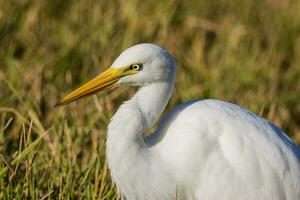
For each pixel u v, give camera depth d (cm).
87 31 1496
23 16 1509
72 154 1064
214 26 1650
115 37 1506
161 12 1619
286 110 1388
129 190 935
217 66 1510
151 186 934
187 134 923
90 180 1012
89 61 1427
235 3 1750
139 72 933
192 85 1425
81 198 990
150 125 941
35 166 1014
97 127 1197
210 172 920
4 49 1426
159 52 931
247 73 1467
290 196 922
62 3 1598
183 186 937
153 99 938
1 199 957
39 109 1219
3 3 1523
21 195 963
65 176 1010
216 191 922
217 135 916
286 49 1634
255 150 909
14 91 1205
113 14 1578
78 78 1383
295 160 924
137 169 923
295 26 1686
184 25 1623
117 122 919
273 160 911
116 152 916
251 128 917
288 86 1515
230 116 922
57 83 1349
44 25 1527
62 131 1083
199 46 1552
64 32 1495
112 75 938
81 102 1230
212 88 1398
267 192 915
